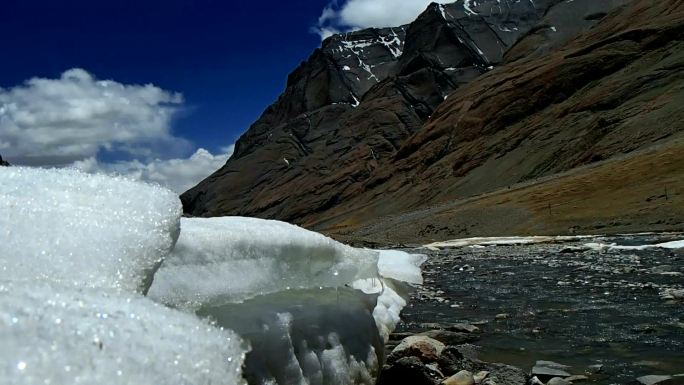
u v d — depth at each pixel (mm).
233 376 2254
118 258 2723
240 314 3699
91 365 1711
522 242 47156
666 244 29281
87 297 2133
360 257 5922
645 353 8586
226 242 4004
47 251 2543
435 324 11070
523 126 144125
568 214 64750
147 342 1991
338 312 4750
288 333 3871
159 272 3383
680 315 11289
